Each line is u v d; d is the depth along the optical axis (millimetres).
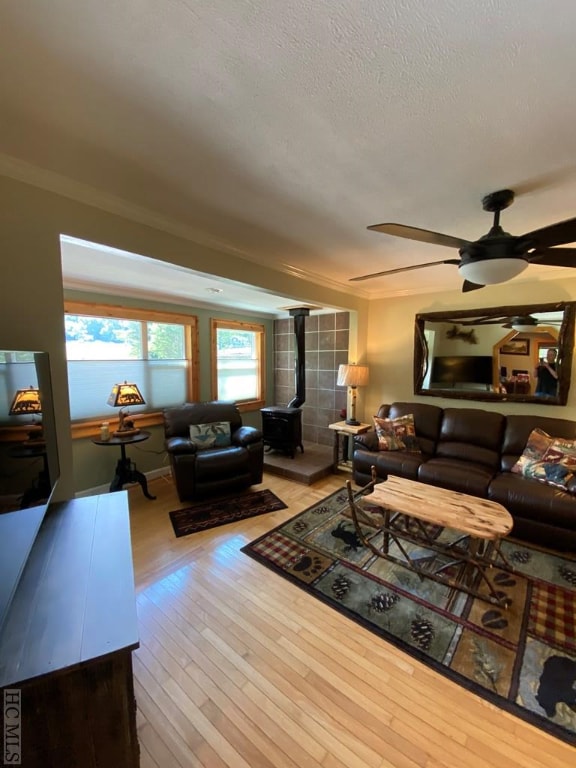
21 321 1540
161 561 2436
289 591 2129
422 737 1324
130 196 1767
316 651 1703
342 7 789
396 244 2492
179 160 1449
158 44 890
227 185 1654
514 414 3553
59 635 944
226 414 4238
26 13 802
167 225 2076
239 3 778
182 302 4379
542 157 1414
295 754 1269
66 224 1650
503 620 1892
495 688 1511
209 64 951
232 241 2428
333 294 3865
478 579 2180
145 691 1499
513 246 1667
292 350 5680
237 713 1413
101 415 3697
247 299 4406
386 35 861
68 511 1659
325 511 3221
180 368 4480
